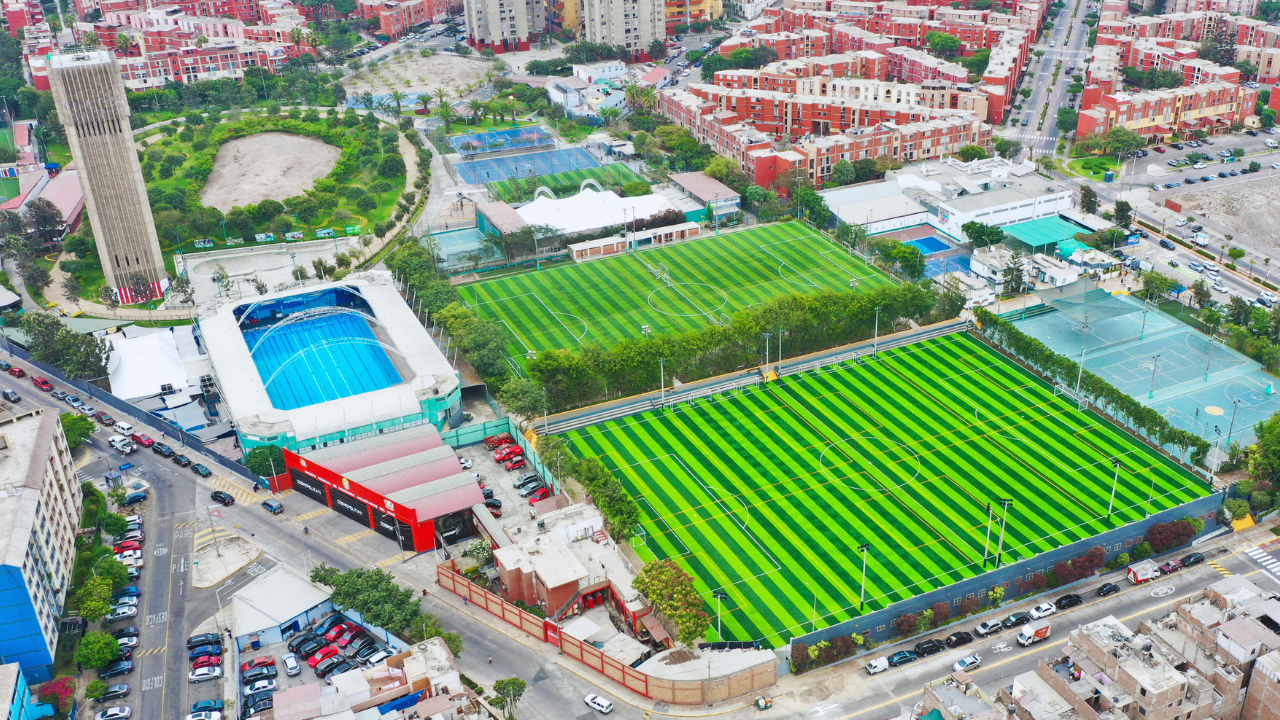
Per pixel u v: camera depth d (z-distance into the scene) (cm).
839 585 19962
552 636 18862
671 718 17338
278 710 16288
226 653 18825
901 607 18888
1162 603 19588
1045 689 16012
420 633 18562
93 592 19350
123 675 18400
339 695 16538
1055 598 19800
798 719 17238
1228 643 16238
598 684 18038
